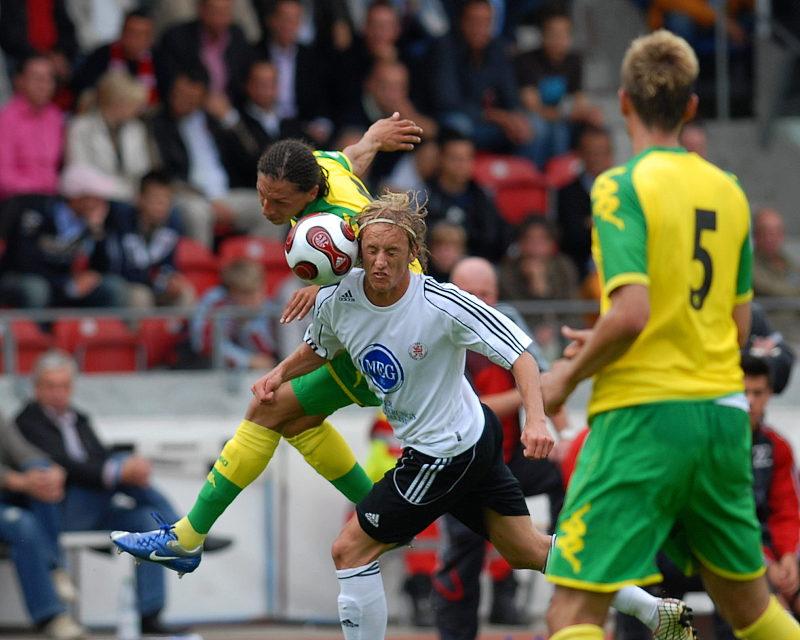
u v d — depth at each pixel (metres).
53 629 30.03
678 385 16.89
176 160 41.06
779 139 51.56
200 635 31.84
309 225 16.62
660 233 17.05
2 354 33.66
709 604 32.28
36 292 36.09
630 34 54.12
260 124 42.69
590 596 16.92
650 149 17.59
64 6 45.06
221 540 31.33
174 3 45.62
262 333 34.50
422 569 32.22
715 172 17.66
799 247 47.19
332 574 33.50
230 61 43.31
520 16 52.38
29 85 39.47
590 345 16.86
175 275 37.31
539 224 37.25
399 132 19.31
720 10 51.66
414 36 47.22
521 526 18.12
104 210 37.53
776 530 24.64
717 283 17.34
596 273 38.72
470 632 25.09
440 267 36.81
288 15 44.50
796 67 51.59
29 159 39.28
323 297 17.11
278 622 33.38
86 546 30.77
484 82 45.66
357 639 17.94
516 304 34.97
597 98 52.59
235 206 41.19
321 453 18.91
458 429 17.19
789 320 36.88
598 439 17.09
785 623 17.48
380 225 16.31
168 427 33.50
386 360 16.95
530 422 16.36
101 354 34.12
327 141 43.03
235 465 18.34
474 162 44.38
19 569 29.92
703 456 16.91
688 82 17.56
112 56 43.50
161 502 31.81
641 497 16.80
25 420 31.05
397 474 17.48
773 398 36.19
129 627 29.97
